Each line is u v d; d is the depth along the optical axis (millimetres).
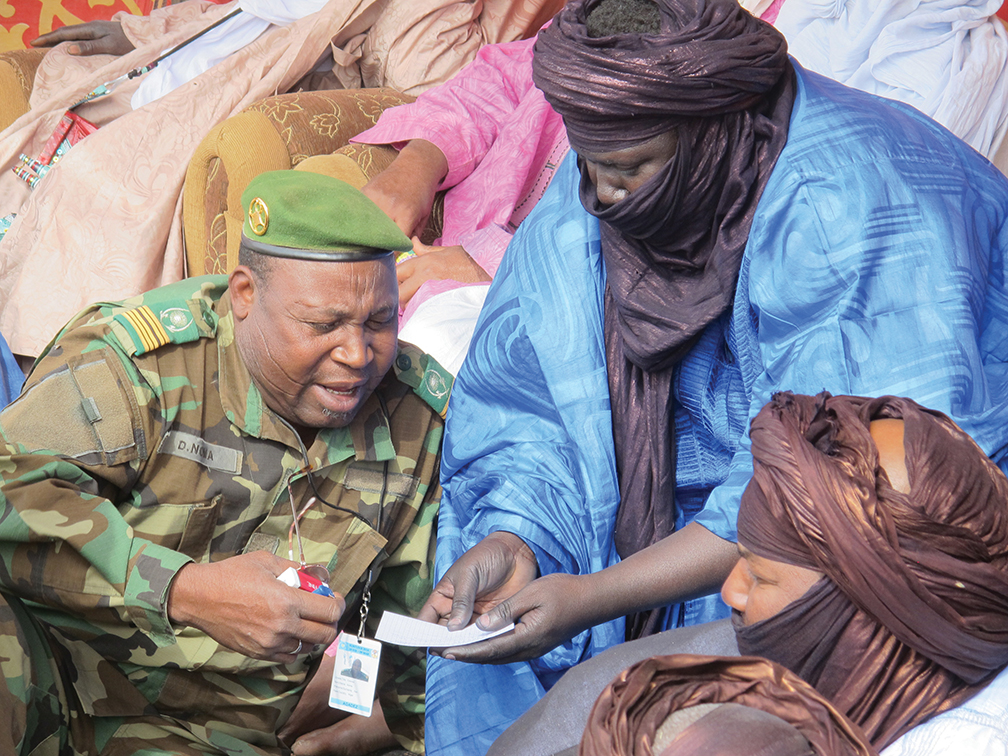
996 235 1968
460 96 3688
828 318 1804
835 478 1046
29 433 1859
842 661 1095
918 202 1825
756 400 1908
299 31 4148
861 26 3246
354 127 3740
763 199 1873
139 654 1912
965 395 1693
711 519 1766
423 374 2293
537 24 4422
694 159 1887
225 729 2068
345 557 2129
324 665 2238
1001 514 1040
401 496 2205
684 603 2061
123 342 1936
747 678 931
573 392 2117
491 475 2162
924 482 1030
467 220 3502
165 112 3910
